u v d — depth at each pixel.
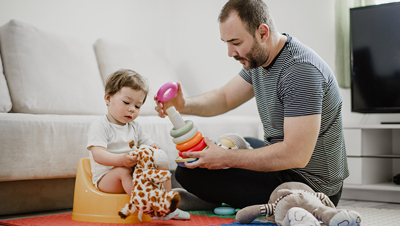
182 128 1.29
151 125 1.98
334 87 1.33
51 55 2.24
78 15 2.71
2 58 2.09
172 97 1.47
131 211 1.23
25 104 2.03
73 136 1.71
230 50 1.30
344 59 2.46
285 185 1.29
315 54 1.33
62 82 2.21
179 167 1.49
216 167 1.28
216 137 2.26
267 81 1.36
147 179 1.22
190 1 3.23
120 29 2.97
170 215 1.24
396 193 2.05
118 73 1.44
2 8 2.29
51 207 1.71
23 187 1.61
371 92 2.24
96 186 1.38
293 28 2.71
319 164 1.37
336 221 1.01
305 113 1.22
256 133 2.51
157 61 2.88
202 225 1.25
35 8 2.46
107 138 1.40
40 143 1.60
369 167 2.17
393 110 2.18
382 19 2.20
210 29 3.08
